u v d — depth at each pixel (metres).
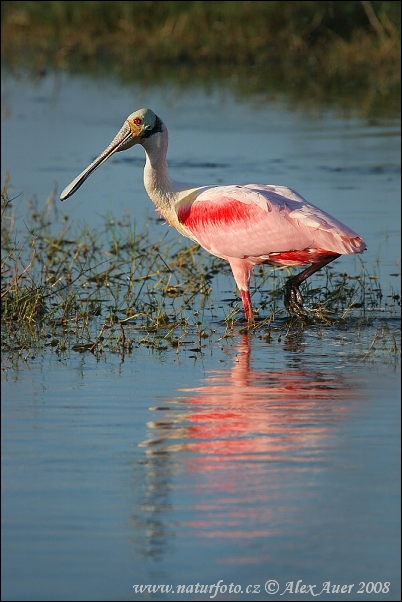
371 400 10.87
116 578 7.36
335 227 13.48
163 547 7.75
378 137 26.70
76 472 9.05
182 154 24.91
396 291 15.48
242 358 12.59
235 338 13.51
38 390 11.41
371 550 7.71
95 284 16.17
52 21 42.03
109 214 20.02
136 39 40.41
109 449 9.56
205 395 11.14
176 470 9.05
